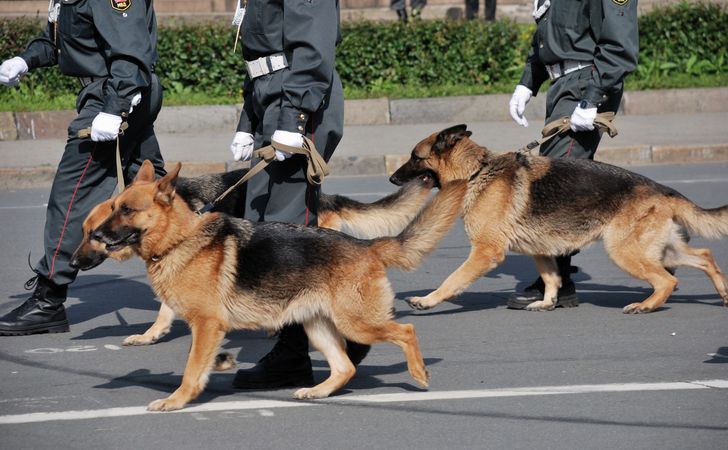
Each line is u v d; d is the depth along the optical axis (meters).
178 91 27.95
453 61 29.06
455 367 9.66
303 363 9.09
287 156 9.13
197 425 8.00
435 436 7.70
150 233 8.16
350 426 7.96
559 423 7.96
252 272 8.30
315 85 9.10
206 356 8.35
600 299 12.70
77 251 8.24
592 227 11.78
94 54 10.59
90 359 10.08
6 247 15.66
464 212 11.94
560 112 12.16
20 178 21.48
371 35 28.77
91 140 10.55
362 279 8.37
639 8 34.97
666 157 23.38
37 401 8.66
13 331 10.90
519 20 36.66
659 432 7.72
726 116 27.19
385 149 23.53
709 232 11.82
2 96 27.08
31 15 34.78
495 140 24.11
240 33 9.86
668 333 10.83
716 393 8.66
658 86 28.44
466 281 11.77
